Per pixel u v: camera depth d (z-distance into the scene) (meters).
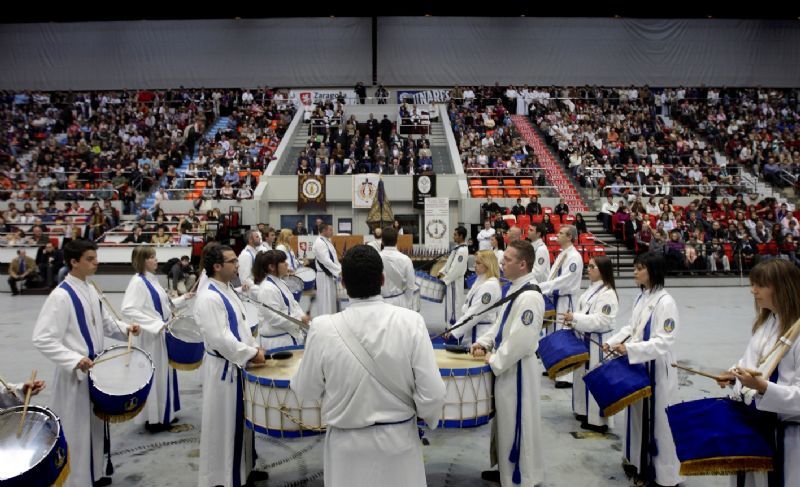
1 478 2.86
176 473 4.72
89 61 32.19
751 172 24.31
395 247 7.87
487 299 5.50
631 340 4.44
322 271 9.59
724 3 30.44
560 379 7.12
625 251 18.98
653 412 4.35
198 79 32.16
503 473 4.17
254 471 4.68
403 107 27.17
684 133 27.38
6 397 3.46
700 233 18.55
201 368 7.96
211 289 4.16
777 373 3.00
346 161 22.75
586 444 5.30
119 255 18.16
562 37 32.09
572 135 26.16
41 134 27.59
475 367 4.04
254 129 27.05
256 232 9.28
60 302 4.06
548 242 17.95
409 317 2.89
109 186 22.55
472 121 27.23
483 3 30.75
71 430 4.02
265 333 6.16
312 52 31.97
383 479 2.75
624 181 22.58
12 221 20.22
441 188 21.80
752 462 2.98
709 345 9.19
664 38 31.98
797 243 18.59
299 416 3.78
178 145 25.66
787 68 31.95
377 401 2.78
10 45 32.12
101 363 4.23
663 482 4.32
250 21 32.09
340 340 2.82
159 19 32.12
